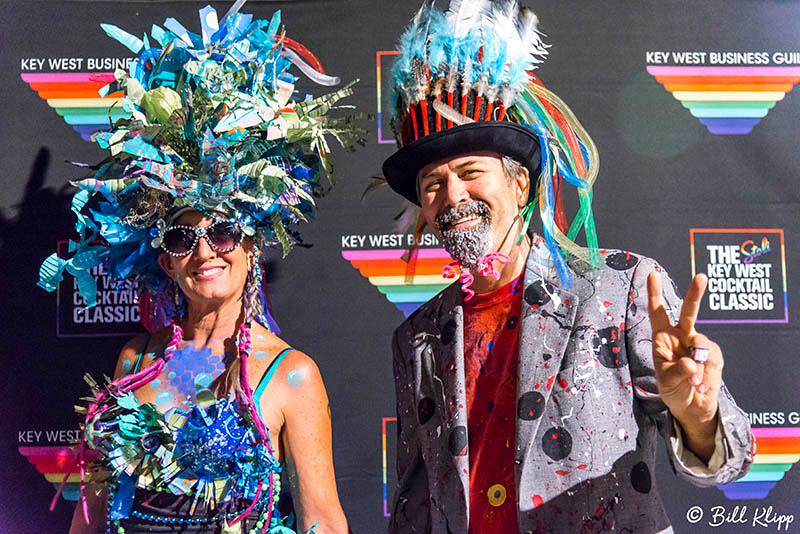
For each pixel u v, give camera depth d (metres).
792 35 2.67
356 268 2.63
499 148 1.87
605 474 1.70
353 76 2.67
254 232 2.17
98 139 2.06
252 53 2.16
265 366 2.12
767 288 2.61
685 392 1.45
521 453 1.73
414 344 2.01
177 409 2.04
